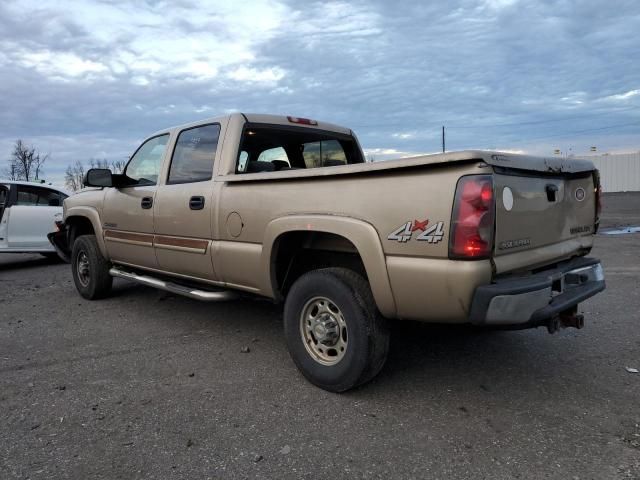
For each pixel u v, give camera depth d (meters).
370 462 2.60
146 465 2.60
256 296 4.12
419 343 4.43
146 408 3.24
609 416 3.04
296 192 3.50
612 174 40.22
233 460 2.63
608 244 10.80
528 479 2.42
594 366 3.83
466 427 2.94
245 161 4.84
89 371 3.90
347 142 5.62
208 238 4.24
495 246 2.79
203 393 3.46
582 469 2.49
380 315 3.26
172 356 4.21
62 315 5.64
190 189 4.41
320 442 2.80
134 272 5.71
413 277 2.89
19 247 9.23
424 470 2.52
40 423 3.06
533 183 3.14
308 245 3.72
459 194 2.71
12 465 2.60
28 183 9.50
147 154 5.29
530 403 3.23
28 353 4.34
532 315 2.87
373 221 3.06
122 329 5.03
